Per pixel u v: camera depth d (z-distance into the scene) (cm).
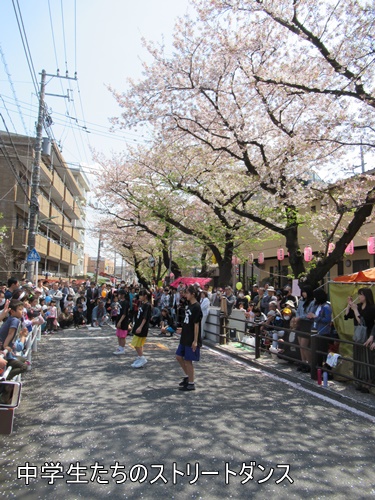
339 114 869
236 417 483
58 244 3178
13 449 380
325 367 679
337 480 329
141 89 1136
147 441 400
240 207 1439
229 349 1002
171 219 1612
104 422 456
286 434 430
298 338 757
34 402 534
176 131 1247
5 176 2175
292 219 1163
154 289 2089
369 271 690
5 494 300
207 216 1633
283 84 863
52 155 2639
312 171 1178
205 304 1214
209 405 531
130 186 1827
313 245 1772
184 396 573
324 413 511
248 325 1079
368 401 543
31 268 1473
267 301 1101
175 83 1108
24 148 2214
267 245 2258
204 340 1188
